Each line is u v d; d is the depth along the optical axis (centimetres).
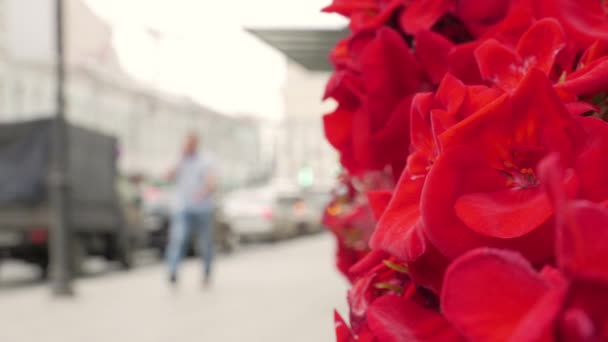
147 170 3194
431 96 54
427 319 51
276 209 1989
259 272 1183
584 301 34
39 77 2506
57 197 884
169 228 1435
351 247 102
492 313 38
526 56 57
